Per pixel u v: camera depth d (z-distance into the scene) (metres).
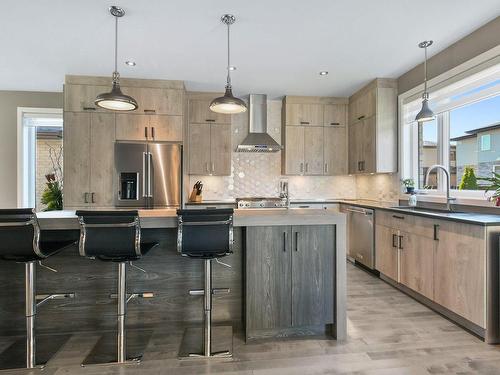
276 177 5.40
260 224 2.29
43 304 2.41
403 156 4.19
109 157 4.20
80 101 4.15
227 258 2.56
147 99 4.29
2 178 4.75
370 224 3.99
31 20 2.76
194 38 3.10
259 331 2.38
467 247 2.41
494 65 2.75
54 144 5.19
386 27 2.88
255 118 5.12
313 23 2.80
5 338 2.34
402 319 2.69
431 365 2.01
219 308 2.56
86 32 2.98
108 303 2.48
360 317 2.73
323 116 5.20
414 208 3.62
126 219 1.98
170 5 2.52
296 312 2.37
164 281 2.52
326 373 1.92
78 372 1.95
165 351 2.18
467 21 2.78
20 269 2.39
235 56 3.55
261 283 2.33
